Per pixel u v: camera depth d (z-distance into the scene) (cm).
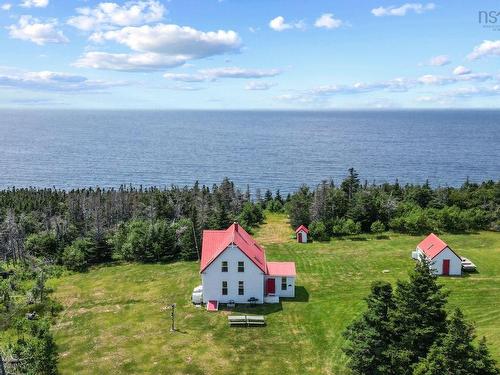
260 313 4638
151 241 6575
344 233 7662
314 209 8088
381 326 3081
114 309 4853
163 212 8444
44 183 18900
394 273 5734
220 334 4216
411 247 6856
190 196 9725
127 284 5625
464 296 4884
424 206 9094
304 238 7306
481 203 8669
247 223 8325
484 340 2805
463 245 6862
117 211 9062
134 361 3778
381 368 2973
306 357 3781
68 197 10519
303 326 4334
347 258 6406
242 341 4078
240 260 4819
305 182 18500
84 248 6538
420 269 3139
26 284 5650
